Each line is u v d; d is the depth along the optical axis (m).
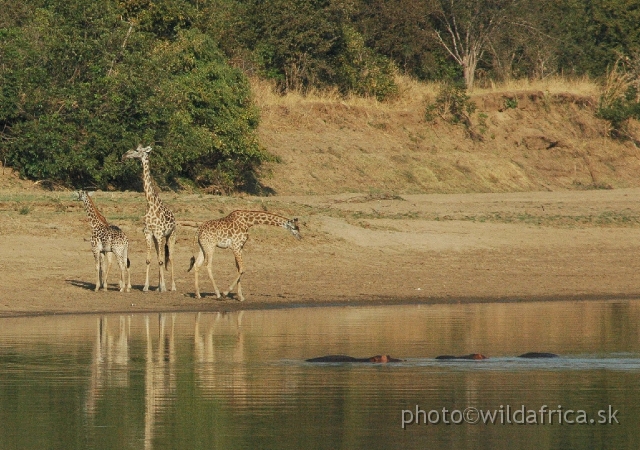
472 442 9.36
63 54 29.64
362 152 41.47
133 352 13.54
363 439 9.34
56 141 28.56
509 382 11.82
